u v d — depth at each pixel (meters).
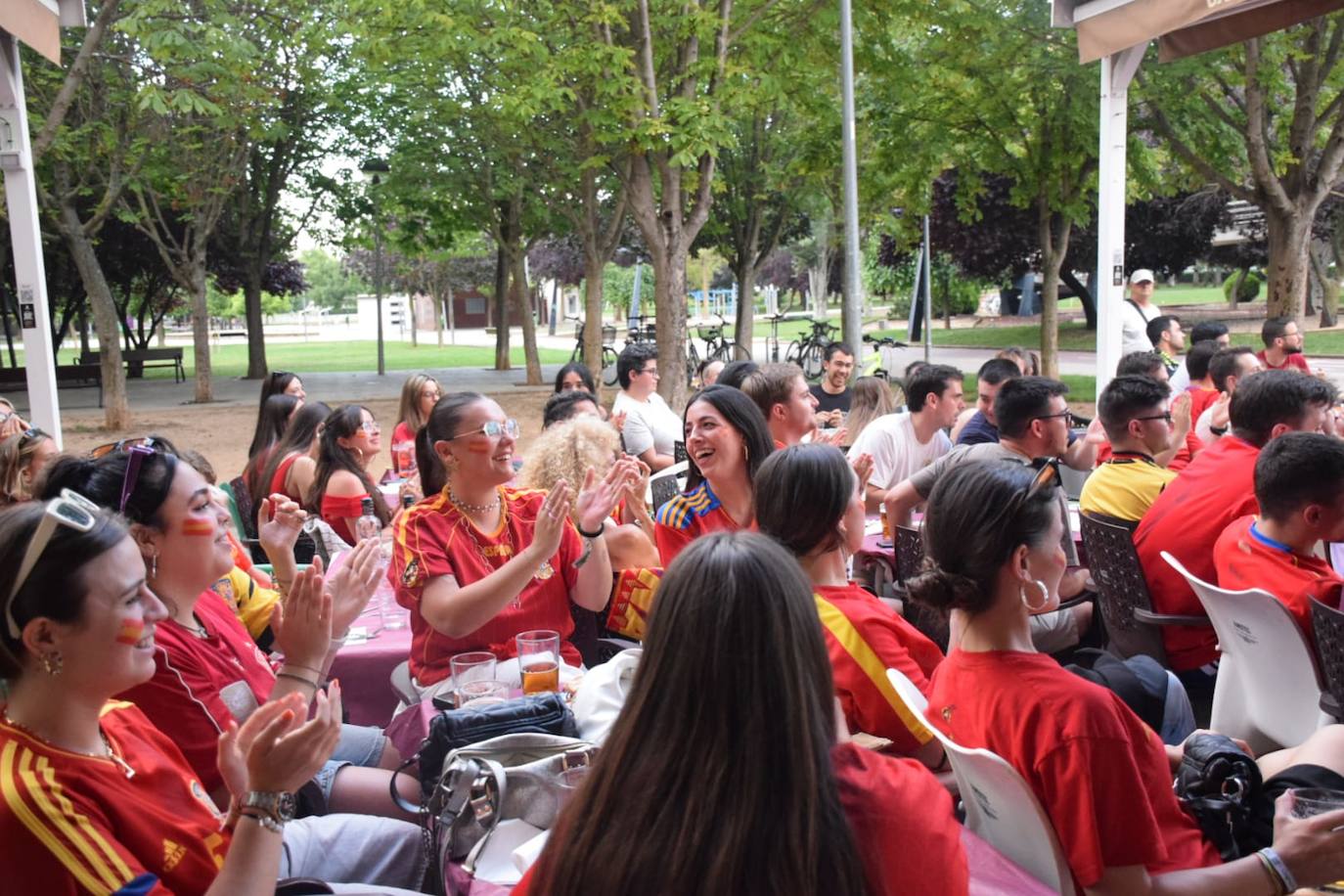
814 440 5.38
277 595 3.86
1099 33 7.05
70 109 16.12
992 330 40.47
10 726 1.95
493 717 2.86
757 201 21.66
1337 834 2.25
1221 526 4.21
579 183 18.69
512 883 2.35
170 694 2.71
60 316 35.03
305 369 34.69
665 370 13.98
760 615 1.42
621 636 4.43
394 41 12.45
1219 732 3.75
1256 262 34.50
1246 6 6.58
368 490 5.75
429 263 48.38
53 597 1.90
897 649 2.94
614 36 12.94
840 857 1.38
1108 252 7.80
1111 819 2.15
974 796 2.43
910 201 17.14
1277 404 4.18
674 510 4.29
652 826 1.37
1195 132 14.55
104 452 2.79
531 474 4.54
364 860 2.77
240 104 16.23
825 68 15.28
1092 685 2.22
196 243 21.88
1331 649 3.24
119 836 1.96
